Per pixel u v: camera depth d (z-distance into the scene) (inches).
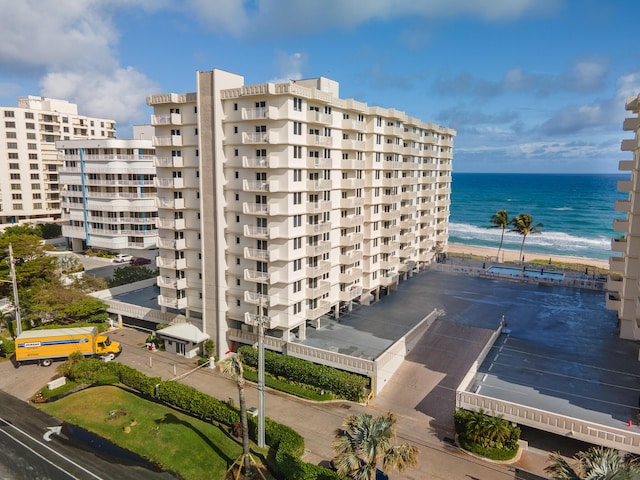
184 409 1604.3
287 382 1781.5
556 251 4921.3
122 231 3759.8
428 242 3309.5
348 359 1722.4
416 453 959.0
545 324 2202.3
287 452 1266.0
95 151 3705.7
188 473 1275.8
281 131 1796.3
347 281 2271.2
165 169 2122.3
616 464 854.5
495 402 1358.3
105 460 1323.8
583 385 1547.7
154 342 2166.6
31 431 1472.7
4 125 4384.8
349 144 2206.0
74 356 1863.9
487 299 2625.5
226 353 2059.5
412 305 2502.5
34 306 2192.4
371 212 2433.6
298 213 1894.7
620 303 1995.6
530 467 1263.5
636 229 1833.2
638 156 1779.0
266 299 1763.0
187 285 2159.2
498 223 3722.9
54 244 4318.4
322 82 2172.7
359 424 1002.7
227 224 1988.2
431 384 1740.9
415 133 2815.0
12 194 4493.1
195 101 1957.4
